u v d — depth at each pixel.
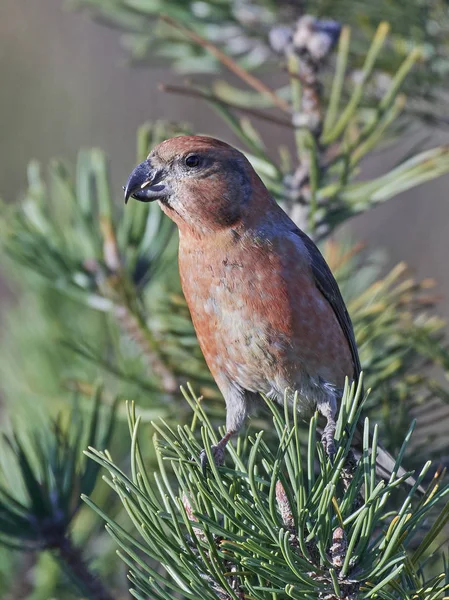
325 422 8.51
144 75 20.86
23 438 8.16
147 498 5.49
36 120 20.94
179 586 5.81
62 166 8.97
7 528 7.23
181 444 6.25
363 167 17.28
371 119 8.30
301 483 5.50
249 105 10.42
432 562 7.33
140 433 8.78
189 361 8.86
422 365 8.30
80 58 21.23
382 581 5.26
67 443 7.51
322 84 9.21
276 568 5.37
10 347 10.25
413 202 19.41
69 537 7.44
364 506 5.30
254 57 10.27
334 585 5.29
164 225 8.80
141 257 8.73
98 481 8.61
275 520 5.40
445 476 7.76
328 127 8.32
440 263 19.02
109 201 8.61
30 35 21.38
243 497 5.93
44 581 8.53
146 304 9.24
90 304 8.68
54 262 8.63
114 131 20.70
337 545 5.48
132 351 9.44
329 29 8.65
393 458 7.78
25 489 7.54
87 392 8.52
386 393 8.11
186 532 5.94
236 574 5.50
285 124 8.25
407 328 8.30
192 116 20.31
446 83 9.48
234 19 9.81
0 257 10.39
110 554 8.56
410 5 9.29
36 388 9.73
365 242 9.97
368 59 8.09
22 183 20.61
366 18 9.33
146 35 10.46
